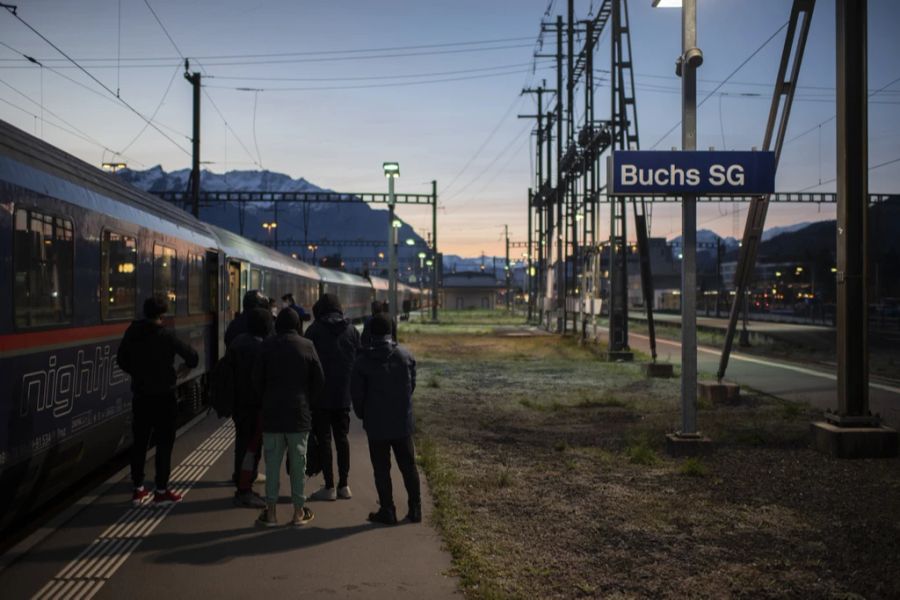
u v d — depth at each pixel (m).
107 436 7.68
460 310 115.12
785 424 11.48
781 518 6.55
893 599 4.74
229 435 10.33
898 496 7.30
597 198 28.08
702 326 45.97
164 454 6.69
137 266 8.95
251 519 6.23
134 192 9.38
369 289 56.53
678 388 16.55
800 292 89.00
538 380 18.34
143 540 5.65
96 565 5.10
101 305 7.49
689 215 9.38
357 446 9.72
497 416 12.70
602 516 6.61
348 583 4.79
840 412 9.45
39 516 6.89
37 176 6.04
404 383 6.19
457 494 7.30
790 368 20.56
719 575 5.14
